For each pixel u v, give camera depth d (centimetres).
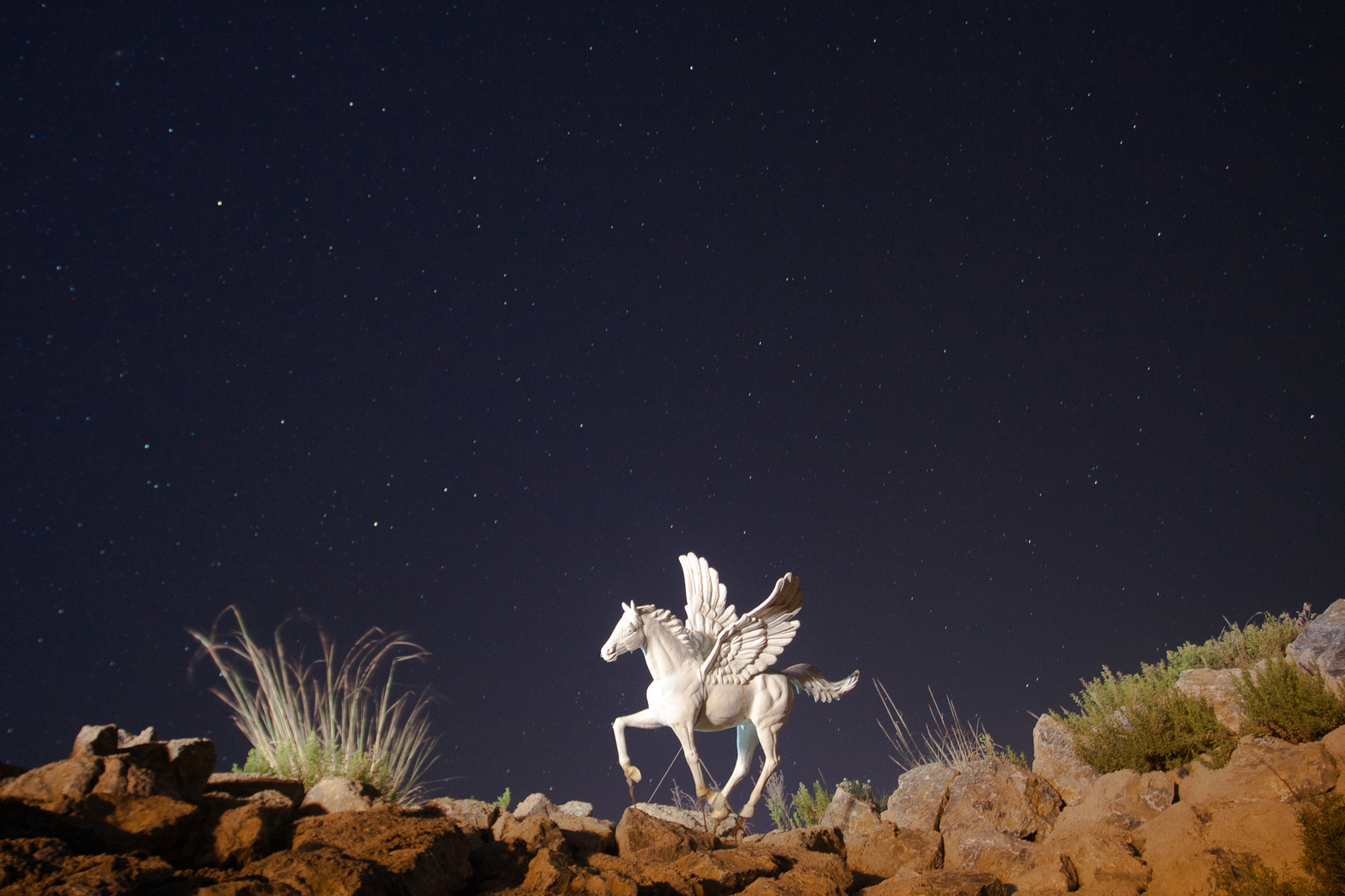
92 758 326
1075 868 516
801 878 423
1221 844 483
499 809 486
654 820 477
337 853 299
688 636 723
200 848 307
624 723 696
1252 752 550
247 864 309
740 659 706
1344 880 411
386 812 379
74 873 241
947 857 587
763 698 704
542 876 357
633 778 673
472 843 425
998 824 623
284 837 350
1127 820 572
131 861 258
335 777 480
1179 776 594
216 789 420
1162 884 482
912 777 701
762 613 716
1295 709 570
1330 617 679
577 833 479
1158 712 640
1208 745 601
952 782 670
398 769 571
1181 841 503
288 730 555
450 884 336
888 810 684
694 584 769
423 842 337
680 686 694
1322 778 501
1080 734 689
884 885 461
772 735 696
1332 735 527
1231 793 534
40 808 286
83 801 298
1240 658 749
